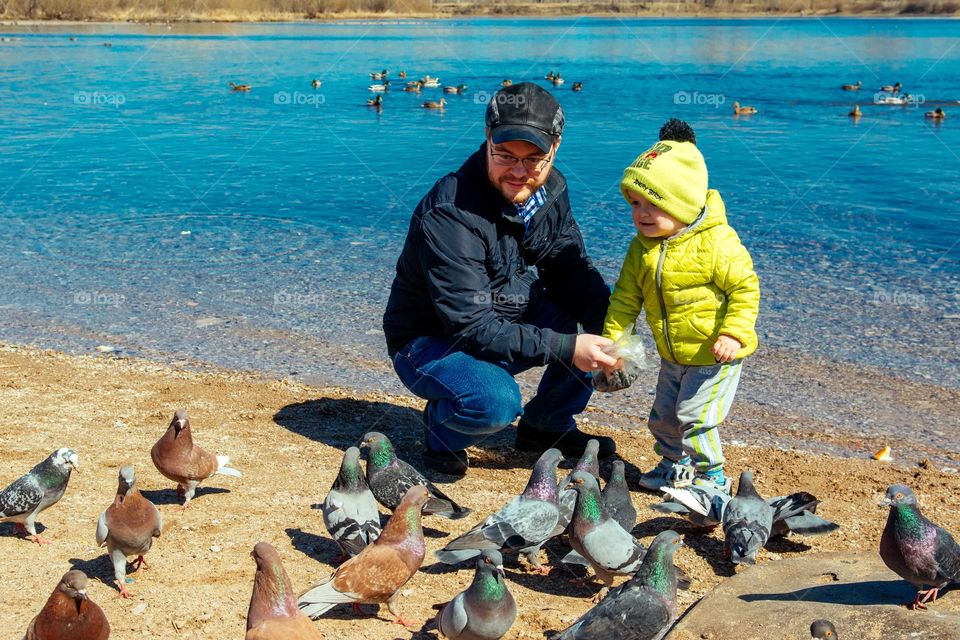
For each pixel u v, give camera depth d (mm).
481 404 3176
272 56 21391
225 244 6387
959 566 2480
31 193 7930
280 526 2988
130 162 9281
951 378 4188
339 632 2547
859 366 4305
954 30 33031
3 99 13797
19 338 4625
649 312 3139
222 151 9883
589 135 10539
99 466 3311
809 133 10766
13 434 3504
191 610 2580
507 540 2693
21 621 2506
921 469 3416
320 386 4098
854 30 33438
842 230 6508
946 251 6012
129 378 4113
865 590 2609
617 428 3777
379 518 2855
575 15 47938
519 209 3254
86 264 5910
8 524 2986
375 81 16188
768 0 51844
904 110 12742
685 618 2520
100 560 2805
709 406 3109
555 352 3123
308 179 8453
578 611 2648
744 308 3020
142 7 35656
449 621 2402
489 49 24406
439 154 9609
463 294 3123
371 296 5297
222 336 4684
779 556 2902
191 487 3066
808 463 3455
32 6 33812
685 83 15977
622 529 2668
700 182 3018
